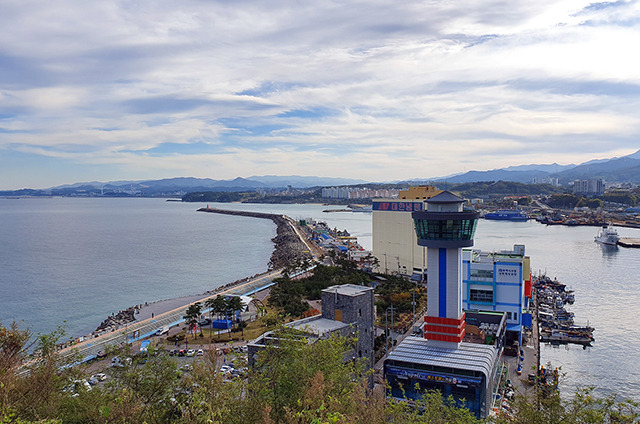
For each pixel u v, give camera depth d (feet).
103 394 166.40
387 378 319.27
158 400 156.15
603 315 625.00
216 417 129.18
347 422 121.29
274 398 148.87
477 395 295.28
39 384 142.31
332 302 314.55
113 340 487.20
